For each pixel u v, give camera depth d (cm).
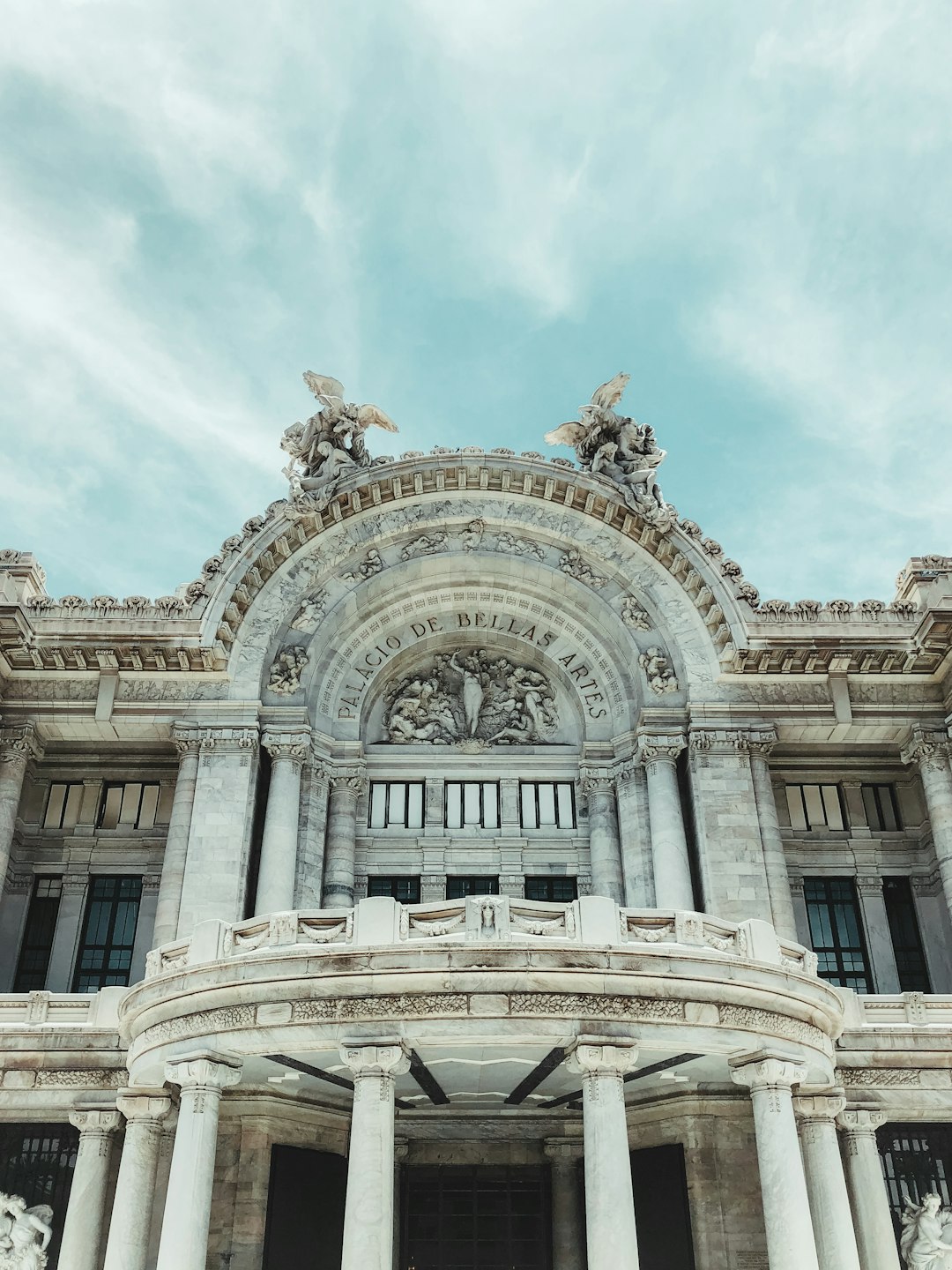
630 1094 2883
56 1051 2817
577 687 3819
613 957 2106
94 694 3566
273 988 2130
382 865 3609
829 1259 2398
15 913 3591
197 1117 2155
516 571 3847
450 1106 2897
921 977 3622
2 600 3512
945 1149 2956
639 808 3531
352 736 3712
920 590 3738
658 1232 2811
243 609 3631
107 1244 2664
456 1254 2931
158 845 3681
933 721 3603
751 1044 2181
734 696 3588
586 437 3916
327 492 3706
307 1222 2764
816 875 3731
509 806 3703
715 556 3712
